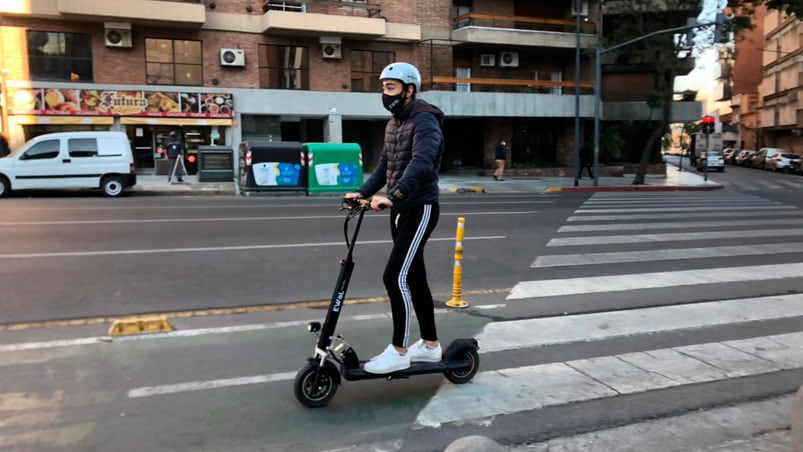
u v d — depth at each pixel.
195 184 20.39
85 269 7.55
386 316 6.07
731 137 74.31
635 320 6.06
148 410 3.87
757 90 67.69
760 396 4.31
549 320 6.04
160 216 12.29
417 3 27.84
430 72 27.52
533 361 4.91
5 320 5.59
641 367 4.80
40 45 21.75
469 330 5.70
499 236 11.02
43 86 21.45
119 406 3.92
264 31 24.61
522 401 4.14
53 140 16.97
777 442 3.66
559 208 16.11
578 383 4.47
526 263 8.80
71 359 4.69
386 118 27.30
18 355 4.75
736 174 39.69
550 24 30.45
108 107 22.30
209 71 24.11
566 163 31.53
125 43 22.55
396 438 3.61
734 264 8.93
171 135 20.81
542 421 3.87
